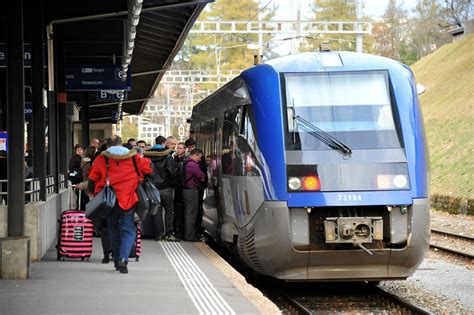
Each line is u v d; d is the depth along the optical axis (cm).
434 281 1497
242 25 8619
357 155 1230
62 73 2159
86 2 1889
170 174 1717
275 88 1285
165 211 1734
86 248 1333
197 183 1712
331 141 1240
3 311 891
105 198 1134
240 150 1361
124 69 2412
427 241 1238
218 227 1628
